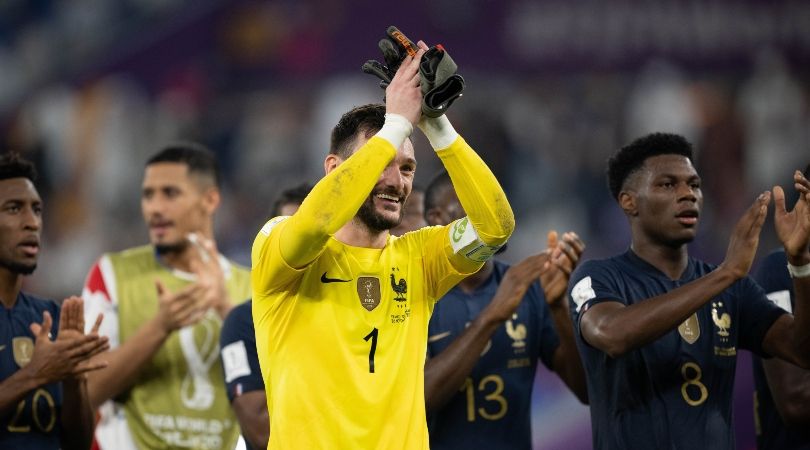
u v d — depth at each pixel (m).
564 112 43.12
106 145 45.66
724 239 40.59
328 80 43.72
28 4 48.00
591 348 17.64
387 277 14.45
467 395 19.27
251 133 44.53
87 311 23.03
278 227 13.97
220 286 22.41
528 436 19.77
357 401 13.82
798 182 16.39
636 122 42.75
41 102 46.78
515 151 42.78
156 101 45.41
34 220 18.70
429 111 13.69
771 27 40.97
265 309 14.22
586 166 42.75
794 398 18.12
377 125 14.45
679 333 17.22
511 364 19.66
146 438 22.12
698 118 42.41
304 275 14.16
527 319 20.03
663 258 17.83
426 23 41.69
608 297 17.17
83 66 46.44
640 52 40.97
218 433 22.47
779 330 17.47
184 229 23.66
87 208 45.53
